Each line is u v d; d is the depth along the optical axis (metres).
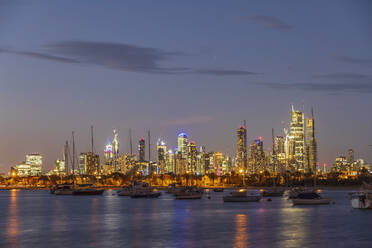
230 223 113.00
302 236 90.88
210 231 98.50
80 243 85.06
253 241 85.12
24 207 180.75
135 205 183.88
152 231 99.25
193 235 92.94
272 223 112.19
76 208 170.75
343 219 118.62
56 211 157.38
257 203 190.75
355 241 85.06
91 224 113.88
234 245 81.44
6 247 82.00
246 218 125.12
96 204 194.12
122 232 98.12
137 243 84.38
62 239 89.56
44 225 112.94
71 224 114.50
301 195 174.00
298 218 123.31
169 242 84.94
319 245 81.38
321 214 133.25
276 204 182.50
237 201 199.75
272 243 83.12
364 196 143.75
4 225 113.50
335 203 183.25
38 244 84.56
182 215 135.75
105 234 95.44
